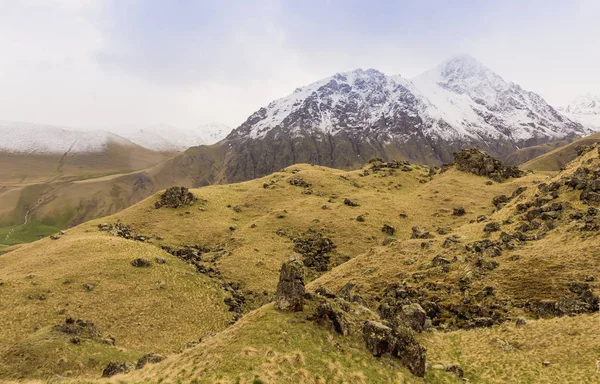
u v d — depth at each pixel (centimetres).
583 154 8694
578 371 2789
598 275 4206
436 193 13800
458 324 4297
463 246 6100
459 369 3031
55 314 5459
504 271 4931
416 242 7125
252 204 13938
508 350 3322
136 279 6719
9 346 4562
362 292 5516
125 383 2527
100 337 4556
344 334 2809
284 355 2441
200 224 11925
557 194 6875
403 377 2541
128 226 11762
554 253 4928
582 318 3597
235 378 2216
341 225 11181
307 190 14900
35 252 8650
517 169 15350
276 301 3098
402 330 2905
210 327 5872
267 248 9988
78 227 11338
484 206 11925
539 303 4084
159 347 5066
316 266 9081
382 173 17588
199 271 8044
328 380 2306
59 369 3503
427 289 5109
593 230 5072
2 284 6103
